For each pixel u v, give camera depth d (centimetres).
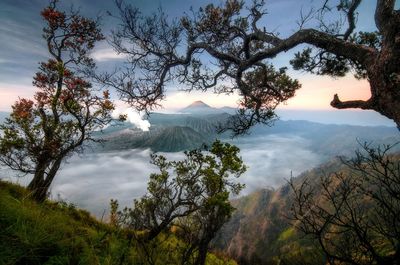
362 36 774
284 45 669
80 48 1595
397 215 275
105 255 325
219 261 1257
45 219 350
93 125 1573
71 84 1505
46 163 1420
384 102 448
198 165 1120
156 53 1027
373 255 286
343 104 521
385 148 301
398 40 411
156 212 983
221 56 855
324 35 591
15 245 259
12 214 313
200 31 1004
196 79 1158
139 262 357
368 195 307
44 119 1460
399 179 278
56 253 289
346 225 303
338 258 290
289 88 1105
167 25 986
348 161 339
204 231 554
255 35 828
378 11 448
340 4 714
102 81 1102
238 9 938
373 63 488
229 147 1073
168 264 418
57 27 1561
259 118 1063
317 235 307
